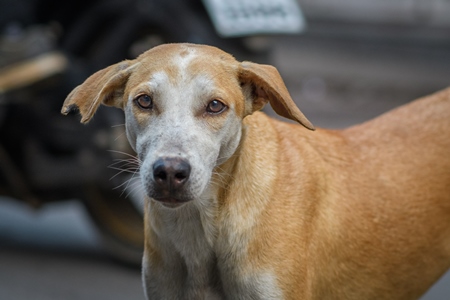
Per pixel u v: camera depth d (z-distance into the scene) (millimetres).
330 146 6449
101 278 9555
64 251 10492
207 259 5879
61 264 10000
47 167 9406
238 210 5777
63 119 9352
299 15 10047
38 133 9367
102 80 5848
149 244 6000
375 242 6352
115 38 9703
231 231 5770
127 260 9773
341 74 21469
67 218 11984
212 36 9695
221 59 5754
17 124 9320
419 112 6777
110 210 9727
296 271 5836
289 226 5871
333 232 6188
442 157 6609
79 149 9391
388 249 6402
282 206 5898
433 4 25797
